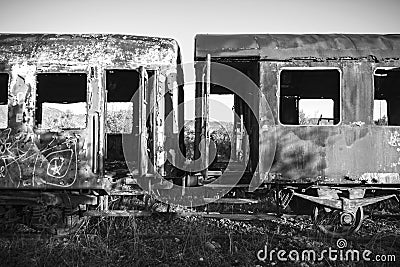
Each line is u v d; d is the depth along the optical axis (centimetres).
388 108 991
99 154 793
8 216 803
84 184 779
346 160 802
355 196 812
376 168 802
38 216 798
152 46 826
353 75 809
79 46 816
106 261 679
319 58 811
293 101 1007
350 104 807
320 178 799
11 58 805
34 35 835
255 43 821
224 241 777
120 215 801
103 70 808
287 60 812
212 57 814
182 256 704
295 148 803
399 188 814
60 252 706
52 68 804
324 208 821
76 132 788
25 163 784
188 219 876
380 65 809
